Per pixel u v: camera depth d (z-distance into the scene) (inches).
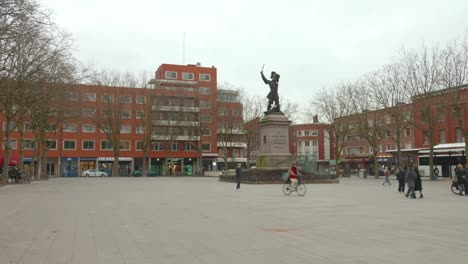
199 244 384.2
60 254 343.3
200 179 2313.0
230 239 408.8
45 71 1443.2
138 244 385.4
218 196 964.0
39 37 1229.7
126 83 3014.3
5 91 1314.0
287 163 1628.9
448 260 313.6
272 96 1717.5
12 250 359.6
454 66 1887.3
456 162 2181.3
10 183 1637.6
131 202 815.7
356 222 521.0
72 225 505.4
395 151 2800.2
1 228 482.3
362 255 333.1
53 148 3262.8
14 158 2288.4
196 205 749.9
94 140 3383.4
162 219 559.2
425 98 1972.2
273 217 574.6
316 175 1638.8
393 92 2132.1
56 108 1862.7
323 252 345.7
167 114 3420.3
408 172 914.7
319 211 645.3
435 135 2573.8
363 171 2591.0
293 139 4717.0
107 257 331.9
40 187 1393.9
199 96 3361.2
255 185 1425.9
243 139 3860.7
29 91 1434.5
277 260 318.0
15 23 892.0
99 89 2878.9
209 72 3905.0
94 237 422.6
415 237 413.4
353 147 3932.1
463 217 566.6
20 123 1692.9
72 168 3304.6
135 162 3526.1
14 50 1016.9
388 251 347.6
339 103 2672.2
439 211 641.0
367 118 2532.0
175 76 3796.8
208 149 3730.3
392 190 1181.1
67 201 839.7
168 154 3627.0
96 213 629.6
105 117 2970.0
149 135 3053.6
